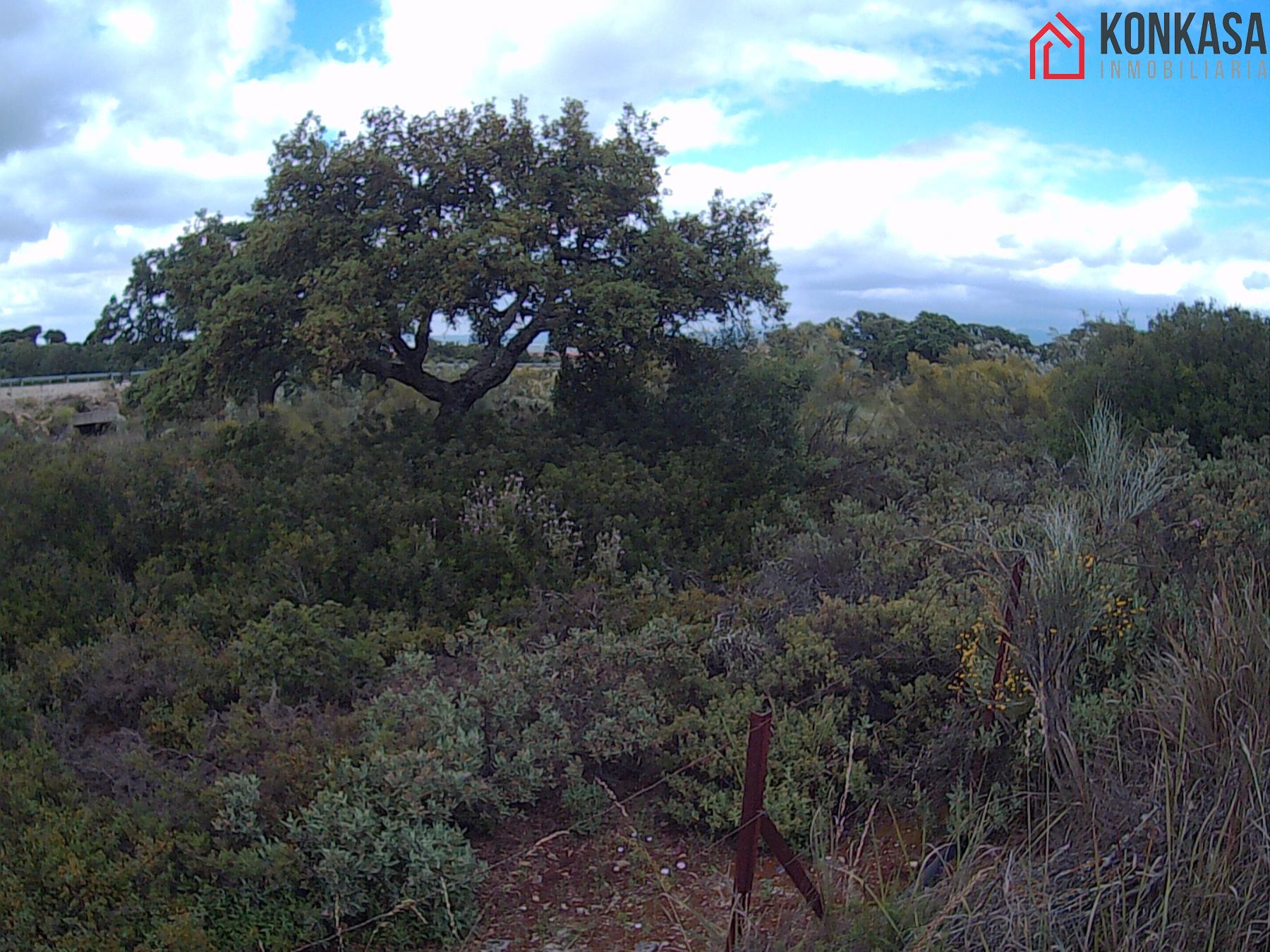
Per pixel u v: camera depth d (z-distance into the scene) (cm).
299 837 434
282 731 513
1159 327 1154
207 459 976
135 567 809
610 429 1141
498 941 425
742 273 1169
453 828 470
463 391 1153
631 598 745
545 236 1149
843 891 379
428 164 1109
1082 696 484
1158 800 367
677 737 546
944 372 1456
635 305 1077
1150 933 322
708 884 457
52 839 425
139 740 532
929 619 577
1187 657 413
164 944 382
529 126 1144
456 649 678
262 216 1161
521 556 815
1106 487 734
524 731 523
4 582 733
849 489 1054
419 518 864
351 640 654
